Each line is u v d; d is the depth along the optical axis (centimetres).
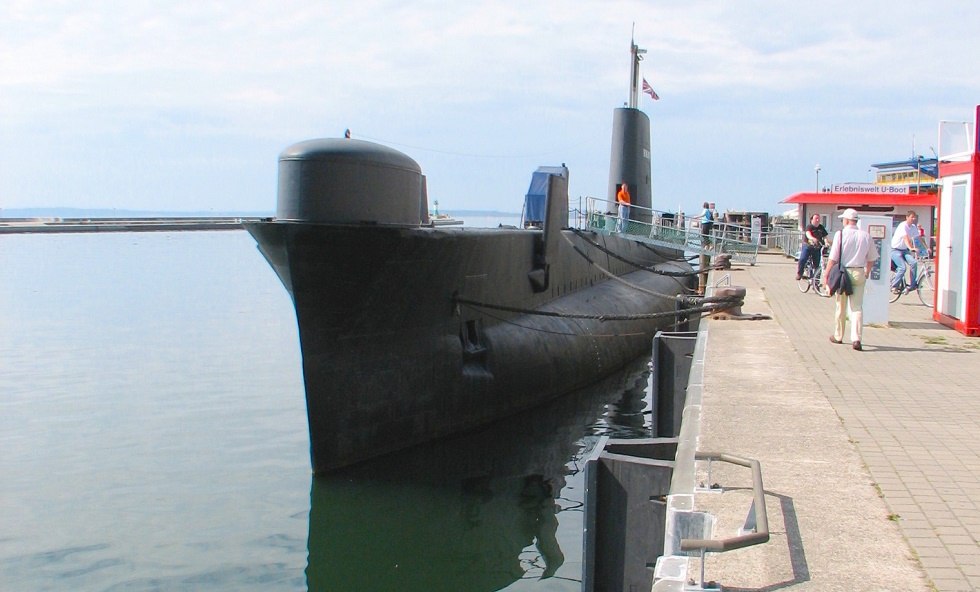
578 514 874
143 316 2420
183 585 700
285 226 858
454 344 1078
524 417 1239
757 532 368
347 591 695
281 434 1159
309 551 771
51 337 2023
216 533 809
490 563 758
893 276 1666
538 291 1359
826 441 616
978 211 1136
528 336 1246
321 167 887
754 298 1656
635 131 2247
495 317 1194
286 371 1612
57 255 5053
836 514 470
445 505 888
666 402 1047
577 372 1391
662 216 2600
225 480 961
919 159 4316
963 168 1178
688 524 426
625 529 553
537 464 1025
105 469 1003
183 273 3866
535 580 731
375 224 911
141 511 865
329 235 866
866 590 377
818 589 377
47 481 961
